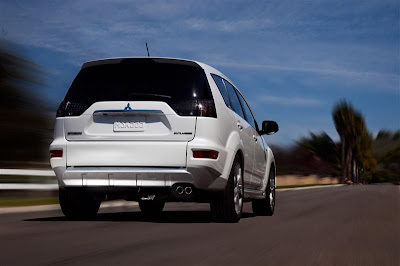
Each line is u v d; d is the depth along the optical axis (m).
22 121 20.27
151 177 7.32
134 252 5.22
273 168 10.55
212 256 5.09
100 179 7.43
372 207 12.69
